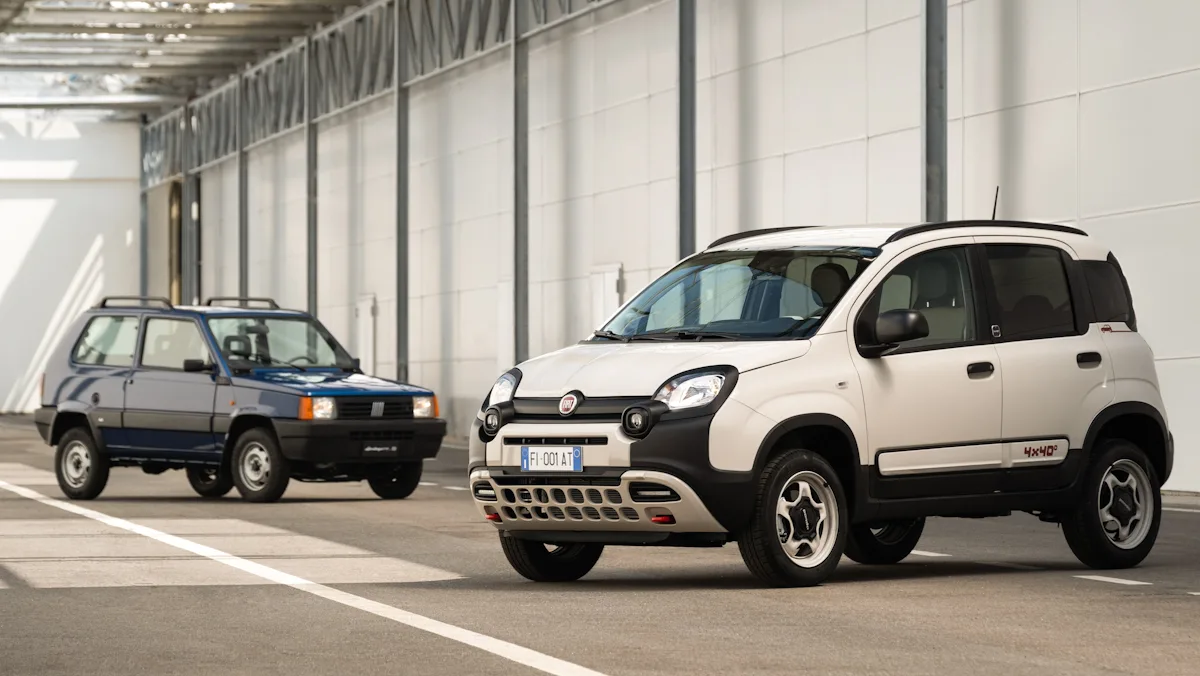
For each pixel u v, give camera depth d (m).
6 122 79.56
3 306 79.62
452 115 50.56
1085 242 16.20
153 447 26.08
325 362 26.94
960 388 14.77
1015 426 15.10
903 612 12.50
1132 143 27.20
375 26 54.78
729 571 15.66
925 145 28.77
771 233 15.83
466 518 22.12
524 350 43.59
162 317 26.66
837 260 14.79
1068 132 28.25
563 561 15.01
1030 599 13.30
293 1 54.56
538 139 45.12
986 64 29.80
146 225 81.19
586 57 42.69
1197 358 26.31
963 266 15.19
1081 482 15.55
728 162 37.09
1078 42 28.06
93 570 15.87
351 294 58.16
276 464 25.09
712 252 15.75
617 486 13.58
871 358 14.36
